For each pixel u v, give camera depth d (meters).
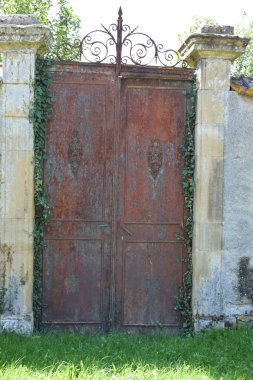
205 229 6.15
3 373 4.50
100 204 6.31
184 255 6.38
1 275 5.92
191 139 6.27
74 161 6.27
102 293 6.33
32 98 5.93
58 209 6.26
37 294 6.19
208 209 6.16
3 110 5.89
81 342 5.66
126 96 6.31
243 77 6.37
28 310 5.96
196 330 6.12
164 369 4.74
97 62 6.26
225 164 6.18
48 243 6.27
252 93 6.10
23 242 5.93
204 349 5.41
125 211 6.33
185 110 6.36
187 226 6.35
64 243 6.29
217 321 6.13
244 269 6.21
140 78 6.30
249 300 6.22
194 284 6.21
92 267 6.32
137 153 6.33
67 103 6.24
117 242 6.33
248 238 6.21
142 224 6.35
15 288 5.93
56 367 4.74
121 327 6.36
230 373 4.72
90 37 6.27
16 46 5.88
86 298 6.32
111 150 6.29
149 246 6.37
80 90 6.25
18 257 5.93
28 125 5.92
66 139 6.25
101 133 6.29
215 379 4.55
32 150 5.94
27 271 5.95
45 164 6.23
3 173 5.91
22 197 5.93
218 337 5.81
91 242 6.32
